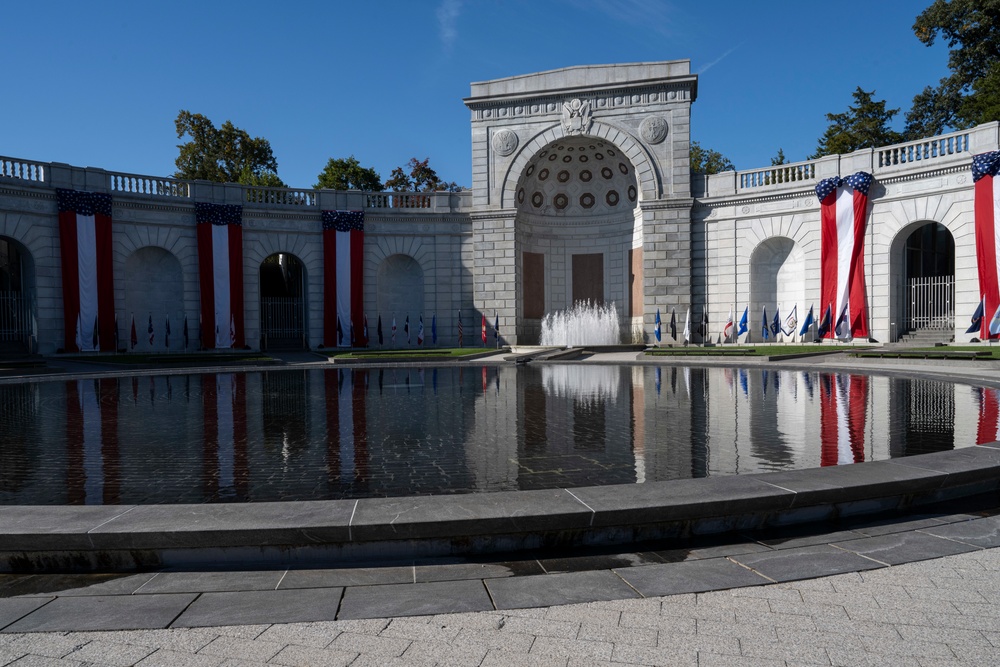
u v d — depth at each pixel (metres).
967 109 39.84
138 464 7.45
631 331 39.34
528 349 32.91
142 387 17.19
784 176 34.00
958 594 4.10
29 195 28.70
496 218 38.06
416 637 3.65
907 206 29.23
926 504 5.90
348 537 4.67
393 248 38.31
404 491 6.16
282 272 46.56
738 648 3.49
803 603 4.01
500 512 4.88
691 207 35.66
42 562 4.57
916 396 13.28
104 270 30.77
